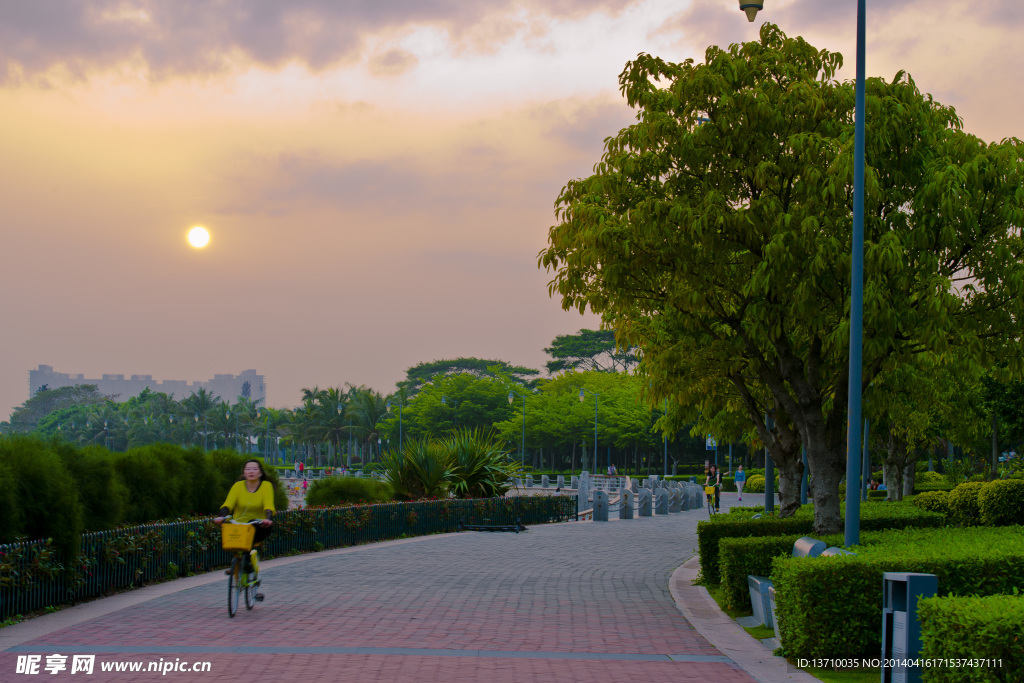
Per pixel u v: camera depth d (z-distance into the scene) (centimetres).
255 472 1148
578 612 1163
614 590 1404
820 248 1238
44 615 1076
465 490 2961
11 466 1108
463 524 2733
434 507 2623
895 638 729
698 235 1323
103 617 1059
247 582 1115
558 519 3291
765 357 1647
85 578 1204
